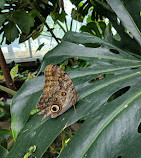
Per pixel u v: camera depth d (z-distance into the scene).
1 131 0.29
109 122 0.15
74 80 0.21
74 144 0.14
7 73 0.48
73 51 0.25
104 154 0.13
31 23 0.35
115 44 0.29
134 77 0.19
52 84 0.17
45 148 0.15
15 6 0.39
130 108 0.15
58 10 0.44
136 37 0.24
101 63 0.23
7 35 0.36
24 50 1.12
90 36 0.27
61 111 0.17
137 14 0.24
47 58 0.24
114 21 0.26
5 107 0.34
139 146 0.12
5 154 0.22
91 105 0.17
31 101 0.19
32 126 0.18
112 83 0.19
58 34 0.96
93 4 0.29
